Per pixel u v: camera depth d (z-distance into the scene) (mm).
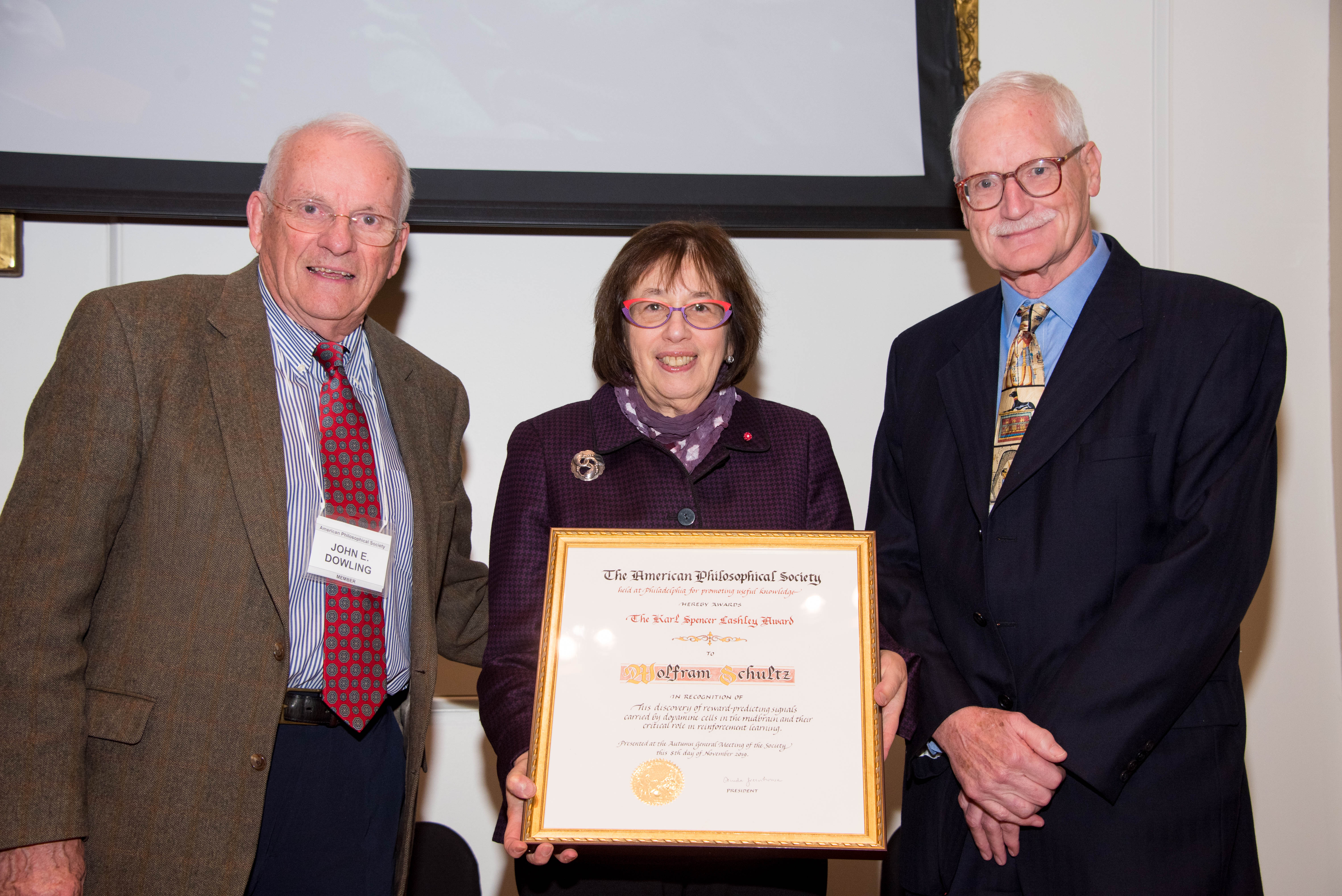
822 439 1715
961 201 1777
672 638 1457
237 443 1475
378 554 1580
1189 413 1526
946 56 2562
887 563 1815
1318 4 2699
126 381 1443
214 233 2508
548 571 1494
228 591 1445
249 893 1493
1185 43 2695
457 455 1888
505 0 2486
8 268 2406
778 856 1503
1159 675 1418
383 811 1624
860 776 1381
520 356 2600
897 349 1972
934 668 1628
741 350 1674
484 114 2477
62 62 2354
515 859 1542
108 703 1396
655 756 1393
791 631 1459
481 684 1574
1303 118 2699
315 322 1621
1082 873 1465
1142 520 1535
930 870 1627
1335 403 2686
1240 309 1559
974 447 1695
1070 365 1617
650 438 1647
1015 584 1577
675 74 2521
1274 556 2691
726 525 1592
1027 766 1428
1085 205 1690
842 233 2676
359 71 2439
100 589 1458
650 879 1498
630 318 1606
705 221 2393
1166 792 1456
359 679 1547
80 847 1355
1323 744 2668
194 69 2391
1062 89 1703
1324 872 2650
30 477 1392
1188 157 2693
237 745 1422
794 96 2543
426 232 2580
